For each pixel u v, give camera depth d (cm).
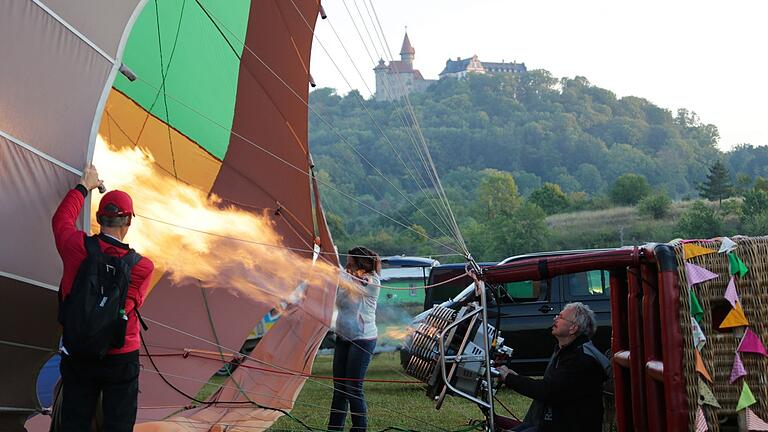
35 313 473
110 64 484
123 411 421
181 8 763
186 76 804
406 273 1431
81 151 467
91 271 407
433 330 499
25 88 445
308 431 675
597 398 481
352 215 6844
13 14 441
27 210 450
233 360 749
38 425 585
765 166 14312
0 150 439
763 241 411
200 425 641
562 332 489
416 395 920
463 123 15150
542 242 6481
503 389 991
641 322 461
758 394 402
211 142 830
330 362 1281
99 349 402
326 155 8750
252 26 777
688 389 402
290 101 781
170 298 760
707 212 6438
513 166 14038
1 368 481
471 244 6412
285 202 815
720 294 407
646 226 6706
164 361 732
